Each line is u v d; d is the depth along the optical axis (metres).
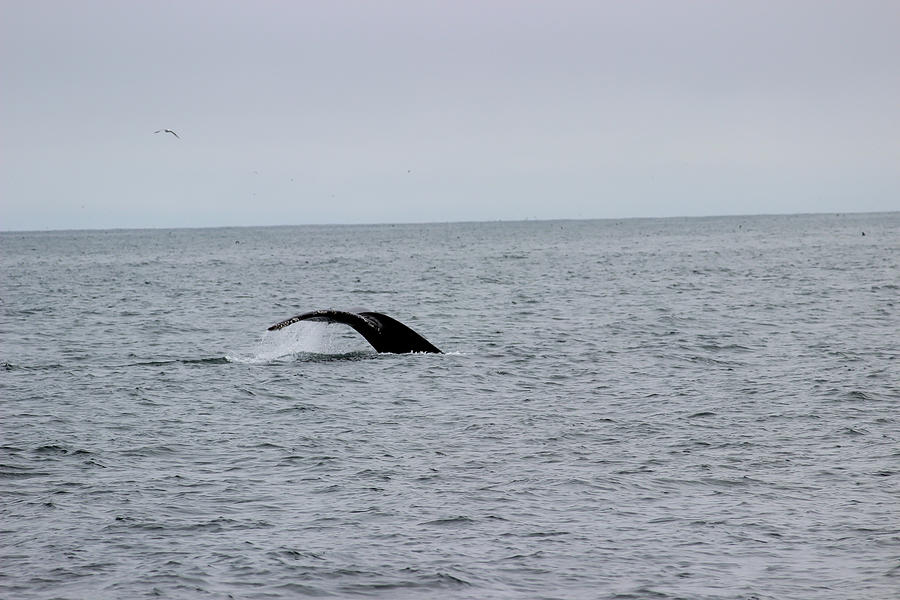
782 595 48.59
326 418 88.00
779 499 63.19
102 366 119.56
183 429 84.00
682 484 66.81
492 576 51.34
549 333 151.00
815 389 99.50
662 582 50.38
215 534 57.38
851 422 84.38
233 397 97.12
